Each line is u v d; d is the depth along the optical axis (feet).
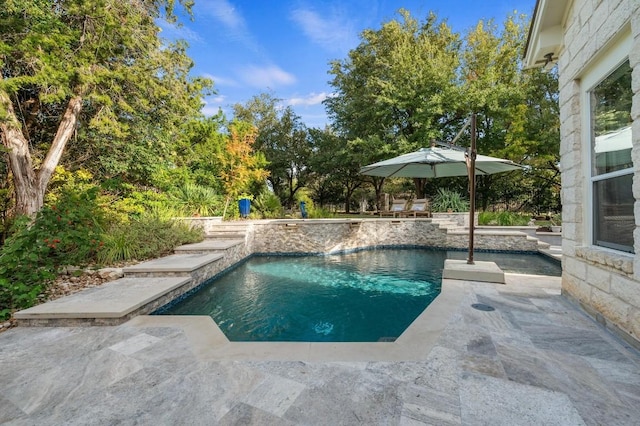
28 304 11.07
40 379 6.65
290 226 29.07
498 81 45.50
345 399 5.70
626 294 7.72
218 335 8.84
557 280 14.12
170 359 7.45
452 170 30.27
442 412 5.27
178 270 15.55
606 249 9.19
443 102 41.34
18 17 18.15
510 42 46.80
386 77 46.60
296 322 12.75
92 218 17.07
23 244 12.71
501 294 11.96
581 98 10.25
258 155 43.47
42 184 22.03
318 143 68.49
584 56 9.51
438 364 6.84
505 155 43.55
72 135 26.27
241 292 16.78
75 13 19.98
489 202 56.24
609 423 4.92
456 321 9.26
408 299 15.51
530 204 55.77
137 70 23.79
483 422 5.00
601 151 9.48
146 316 10.50
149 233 20.48
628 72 8.06
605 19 8.30
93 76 20.47
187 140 36.76
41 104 24.85
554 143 41.47
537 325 8.92
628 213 8.23
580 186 10.36
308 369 6.80
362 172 31.04
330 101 59.16
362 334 11.64
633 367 6.59
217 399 5.82
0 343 8.52
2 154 20.68
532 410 5.25
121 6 21.99
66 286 13.51
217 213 33.91
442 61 43.21
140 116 27.37
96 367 7.13
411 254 28.53
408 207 45.93
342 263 24.53
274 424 5.09
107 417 5.40
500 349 7.49
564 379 6.17
